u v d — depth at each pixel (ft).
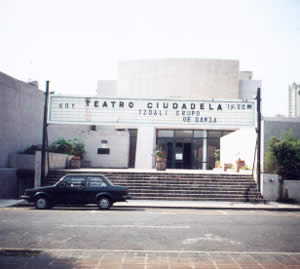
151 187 51.21
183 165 99.19
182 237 23.35
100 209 38.55
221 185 51.98
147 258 17.87
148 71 118.01
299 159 49.55
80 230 25.08
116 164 92.43
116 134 93.66
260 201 47.91
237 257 18.39
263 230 26.63
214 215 35.42
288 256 18.79
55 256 18.06
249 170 57.88
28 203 42.91
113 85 124.47
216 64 115.55
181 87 115.65
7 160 56.44
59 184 38.78
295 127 52.54
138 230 25.49
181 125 53.93
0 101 54.54
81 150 85.25
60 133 81.61
